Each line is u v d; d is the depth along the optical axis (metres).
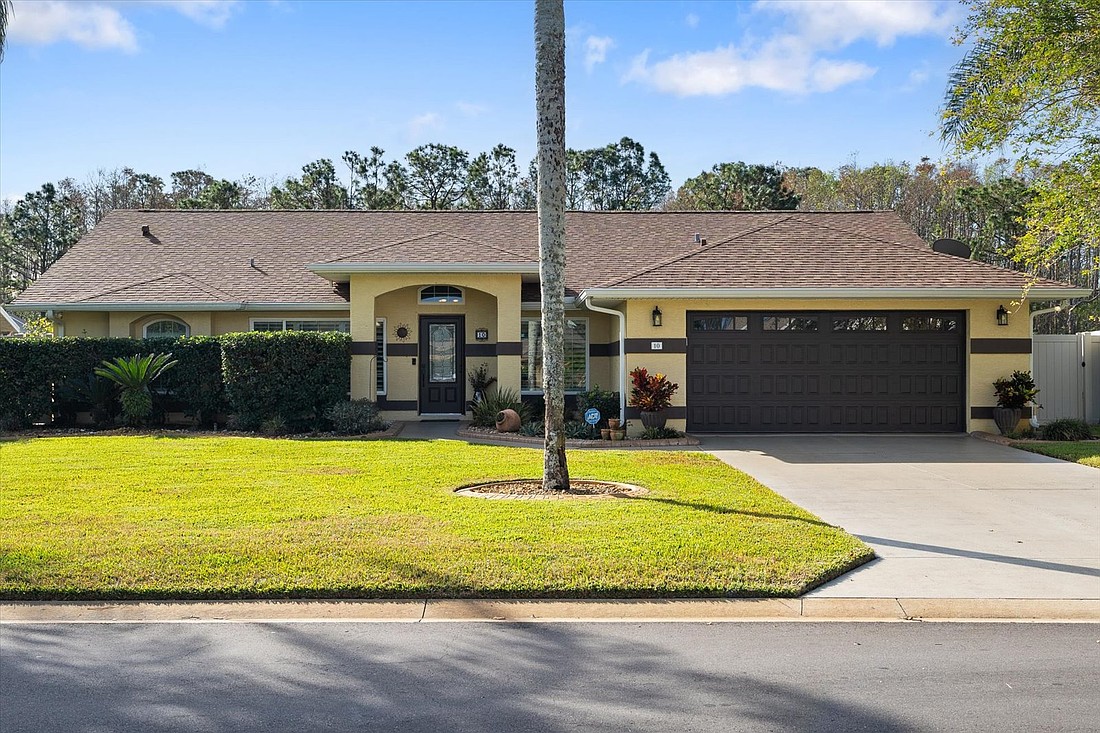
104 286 20.94
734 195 42.78
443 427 19.12
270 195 49.38
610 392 18.52
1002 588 7.00
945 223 46.19
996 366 17.42
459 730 4.55
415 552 7.61
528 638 5.98
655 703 4.88
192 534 8.25
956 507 10.17
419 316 20.92
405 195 48.78
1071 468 13.21
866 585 7.07
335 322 21.17
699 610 6.57
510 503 9.82
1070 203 15.51
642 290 16.89
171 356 18.78
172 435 17.44
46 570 7.11
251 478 11.58
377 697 4.98
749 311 17.55
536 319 20.86
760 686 5.12
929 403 17.64
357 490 10.65
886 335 17.62
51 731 4.55
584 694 5.01
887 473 12.70
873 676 5.28
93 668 5.43
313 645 5.84
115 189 51.16
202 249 23.11
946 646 5.82
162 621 6.34
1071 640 5.94
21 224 43.59
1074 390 19.80
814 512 9.85
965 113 16.19
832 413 17.62
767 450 15.27
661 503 9.83
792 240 19.03
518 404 18.39
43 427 19.20
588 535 8.22
